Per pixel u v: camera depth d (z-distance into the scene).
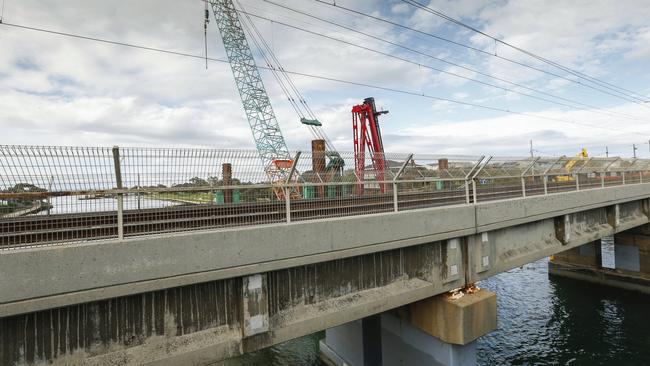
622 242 25.05
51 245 5.63
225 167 7.49
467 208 11.20
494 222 12.02
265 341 7.41
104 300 5.93
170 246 6.17
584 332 19.31
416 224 9.86
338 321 8.58
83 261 5.48
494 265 12.23
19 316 5.36
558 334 19.25
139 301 6.23
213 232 6.59
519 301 24.23
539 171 16.47
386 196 10.88
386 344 13.52
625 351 17.28
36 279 5.17
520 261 13.20
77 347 5.74
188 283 6.32
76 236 6.22
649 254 23.61
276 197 8.84
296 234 7.60
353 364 14.71
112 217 7.24
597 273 25.98
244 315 7.05
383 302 9.38
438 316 11.01
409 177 11.55
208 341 6.71
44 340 5.52
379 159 10.62
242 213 8.27
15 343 5.34
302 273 8.23
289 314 7.95
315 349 18.64
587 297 24.19
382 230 9.11
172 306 6.52
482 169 13.34
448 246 10.91
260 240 7.11
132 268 5.84
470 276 11.43
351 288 9.05
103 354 5.91
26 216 5.95
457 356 10.83
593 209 18.25
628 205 21.84
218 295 7.00
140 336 6.22
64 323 5.66
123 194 6.25
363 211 9.83
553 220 15.48
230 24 47.66
